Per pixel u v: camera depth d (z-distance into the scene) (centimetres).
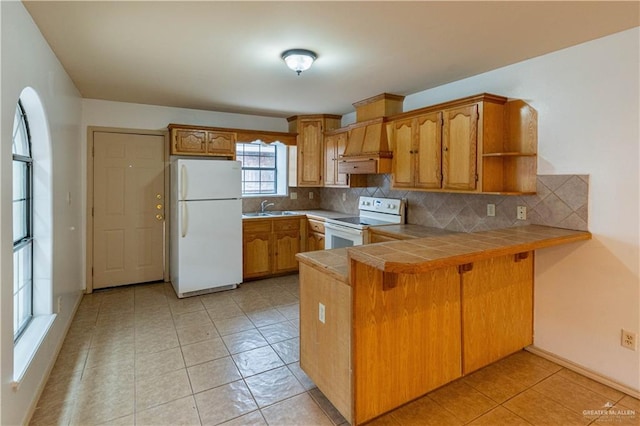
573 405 216
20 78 187
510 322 263
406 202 404
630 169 222
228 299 397
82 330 312
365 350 191
